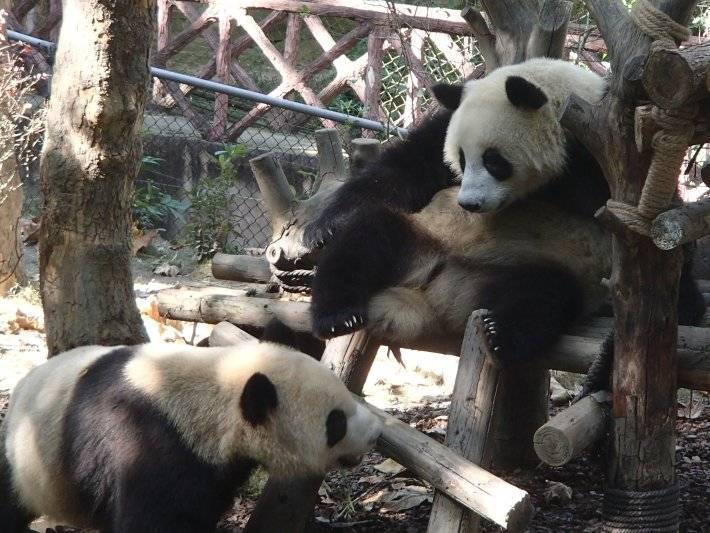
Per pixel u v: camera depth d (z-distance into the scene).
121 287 5.46
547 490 5.11
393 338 4.93
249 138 12.07
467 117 5.18
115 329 5.43
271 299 5.52
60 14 12.22
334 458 3.98
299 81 11.95
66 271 5.34
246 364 3.87
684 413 6.41
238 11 11.98
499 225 5.16
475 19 6.14
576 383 7.16
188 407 3.78
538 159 5.00
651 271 3.92
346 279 5.02
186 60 15.04
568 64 5.29
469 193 5.05
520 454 5.45
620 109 3.72
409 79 10.85
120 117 5.15
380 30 11.37
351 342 4.92
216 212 10.51
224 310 5.50
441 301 4.96
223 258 6.59
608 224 3.82
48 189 5.29
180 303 5.62
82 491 3.96
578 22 9.89
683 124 3.34
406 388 7.18
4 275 8.90
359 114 12.24
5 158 8.46
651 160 3.71
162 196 11.62
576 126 3.94
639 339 4.00
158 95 12.60
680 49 3.40
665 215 3.59
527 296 4.60
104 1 4.98
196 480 3.73
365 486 5.23
